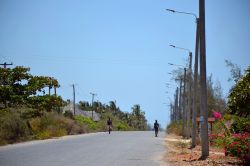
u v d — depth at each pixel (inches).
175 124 4722.0
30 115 2935.5
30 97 3014.3
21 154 1606.8
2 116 2449.6
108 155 1643.7
